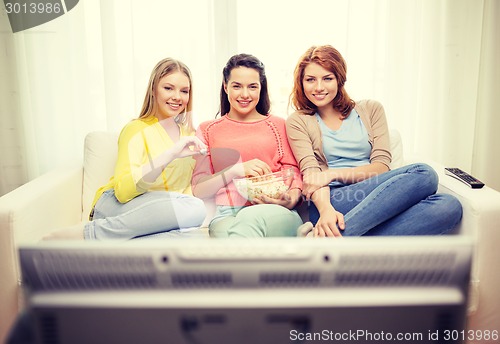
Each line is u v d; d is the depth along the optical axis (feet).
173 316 1.96
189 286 1.96
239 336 1.98
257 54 7.66
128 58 7.41
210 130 6.03
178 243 1.97
